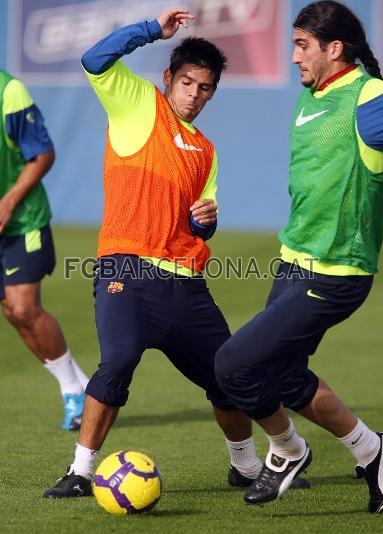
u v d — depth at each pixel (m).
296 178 17.88
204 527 17.05
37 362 35.94
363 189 17.39
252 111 69.31
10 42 69.69
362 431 18.62
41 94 70.44
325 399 18.64
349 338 41.16
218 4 67.75
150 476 17.73
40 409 28.47
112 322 18.69
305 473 21.69
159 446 24.16
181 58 19.58
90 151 70.81
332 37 17.58
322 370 34.75
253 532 16.78
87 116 70.44
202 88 19.58
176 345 19.38
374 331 42.81
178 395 30.94
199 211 19.20
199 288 19.34
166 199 19.09
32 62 70.00
